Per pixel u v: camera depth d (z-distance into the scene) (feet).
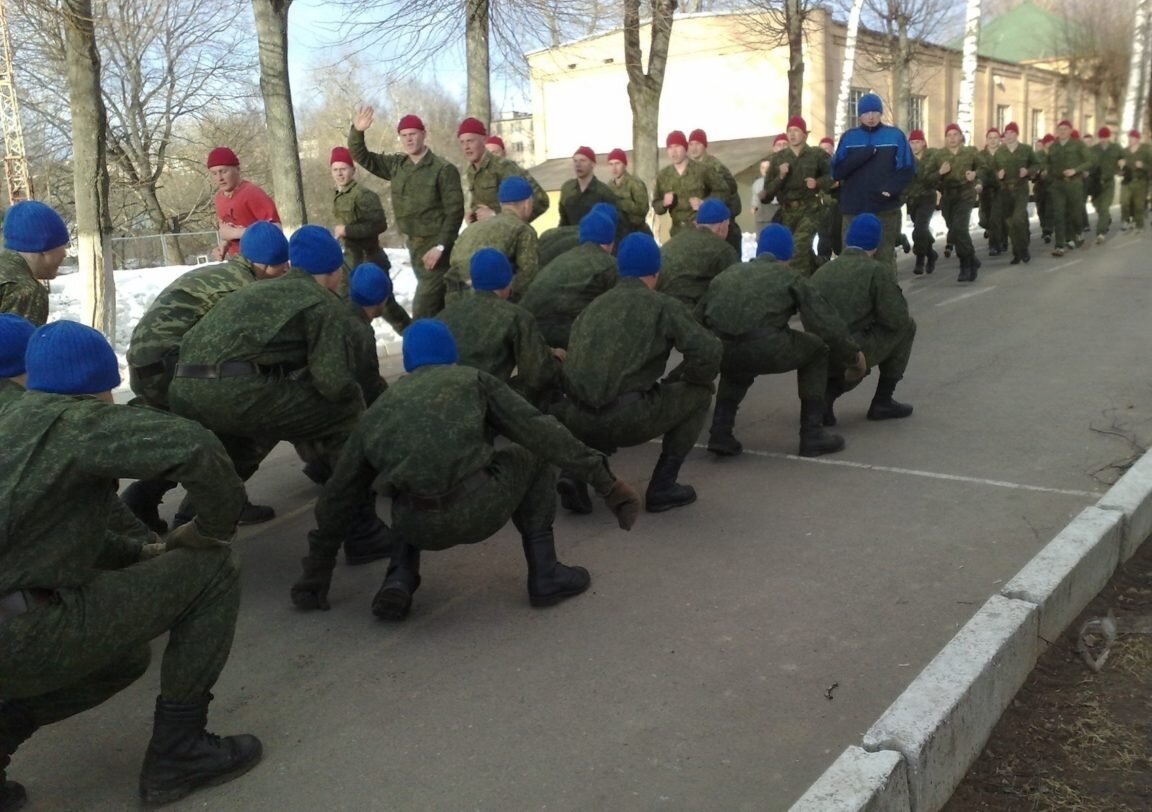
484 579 15.48
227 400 14.62
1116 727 10.54
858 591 14.07
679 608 13.92
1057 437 20.61
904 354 22.45
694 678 12.01
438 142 148.87
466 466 12.99
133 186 112.47
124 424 8.88
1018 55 160.86
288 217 55.21
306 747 11.09
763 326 19.40
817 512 17.29
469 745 10.93
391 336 36.70
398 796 10.10
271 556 16.98
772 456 20.80
